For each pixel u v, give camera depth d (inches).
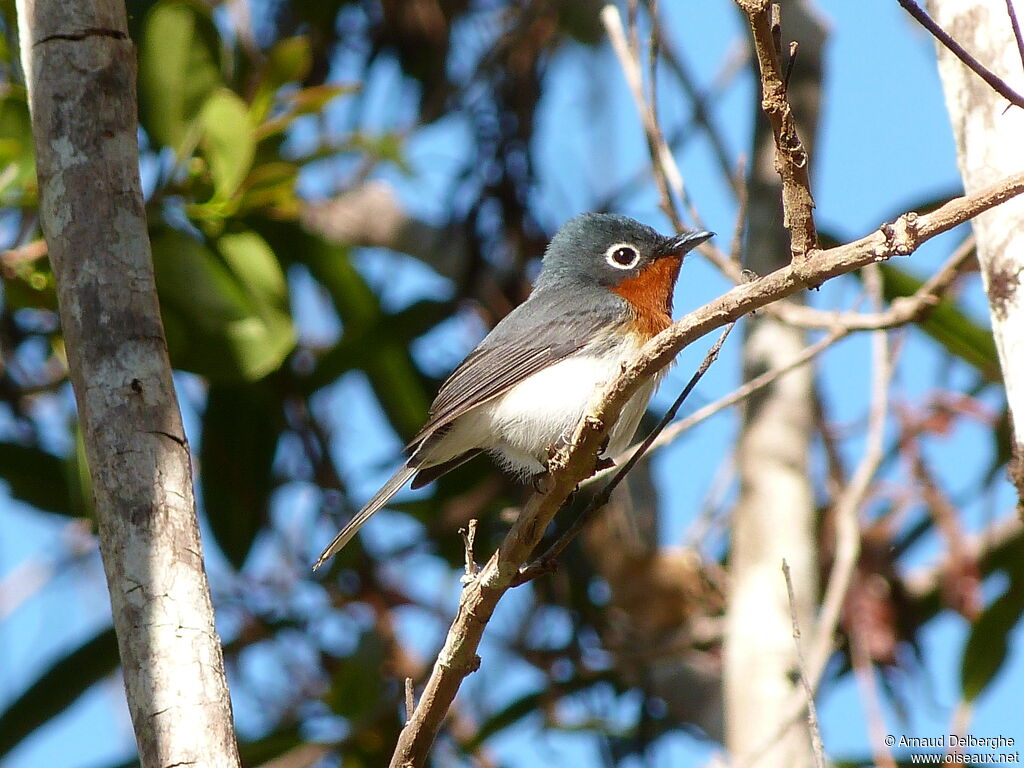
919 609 500.4
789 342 475.5
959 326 464.4
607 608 497.7
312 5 520.7
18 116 390.9
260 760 443.8
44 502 481.7
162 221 407.8
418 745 279.4
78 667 462.6
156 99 405.1
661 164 425.7
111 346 244.2
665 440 407.2
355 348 484.4
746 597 436.8
